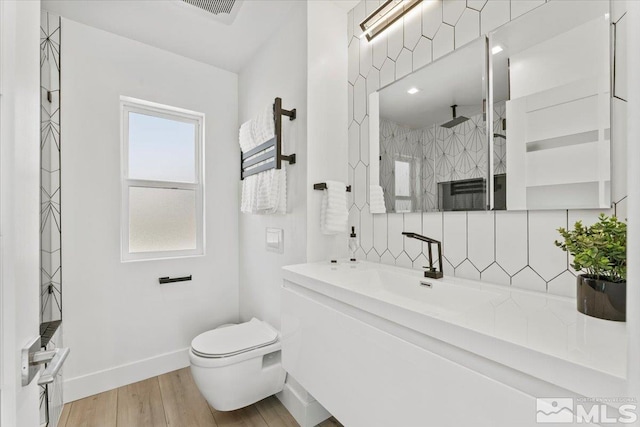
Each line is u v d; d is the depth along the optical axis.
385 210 1.52
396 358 0.81
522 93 1.00
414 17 1.39
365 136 1.65
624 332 0.61
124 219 2.02
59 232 1.71
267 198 1.80
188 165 2.30
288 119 1.78
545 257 0.95
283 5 1.71
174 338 2.13
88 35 1.83
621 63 0.81
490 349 0.60
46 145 1.68
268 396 1.72
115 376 1.87
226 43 2.06
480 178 1.12
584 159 0.86
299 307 1.26
